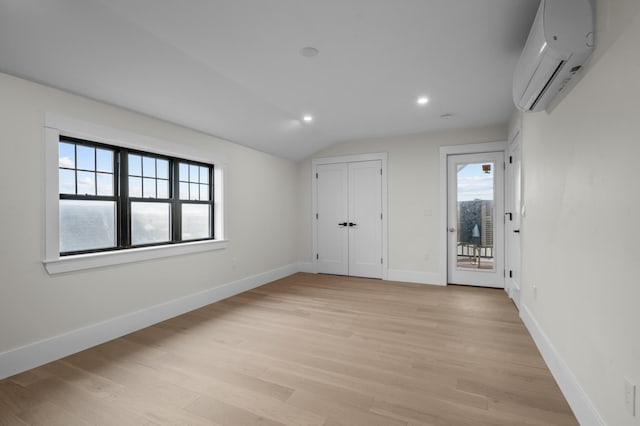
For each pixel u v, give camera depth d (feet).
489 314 10.59
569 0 4.73
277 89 9.78
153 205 10.30
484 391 6.04
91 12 5.86
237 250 13.56
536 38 5.34
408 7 5.89
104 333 8.44
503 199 13.85
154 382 6.42
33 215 7.09
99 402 5.75
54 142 7.44
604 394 4.36
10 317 6.73
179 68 8.05
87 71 7.31
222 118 11.18
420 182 15.30
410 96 10.47
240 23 6.34
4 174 6.66
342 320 10.09
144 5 5.72
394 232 15.89
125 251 9.00
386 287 14.44
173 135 10.55
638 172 3.55
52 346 7.36
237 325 9.66
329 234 17.51
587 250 4.95
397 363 7.20
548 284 7.07
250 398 5.86
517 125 10.90
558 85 5.88
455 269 14.93
